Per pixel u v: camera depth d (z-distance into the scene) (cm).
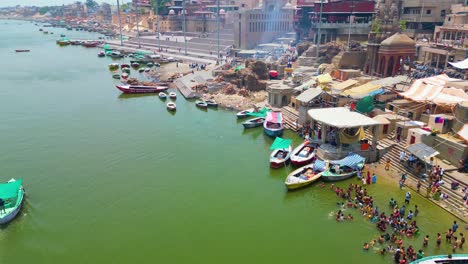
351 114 4547
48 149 5059
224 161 4691
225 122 6169
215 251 3091
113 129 5847
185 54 12656
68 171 4422
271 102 6581
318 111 4684
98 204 3756
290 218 3503
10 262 3008
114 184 4131
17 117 6431
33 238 3266
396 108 4906
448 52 6519
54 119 6344
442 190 3559
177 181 4194
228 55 11612
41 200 3812
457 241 2969
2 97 7769
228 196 3894
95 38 19912
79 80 9519
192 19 16462
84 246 3172
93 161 4688
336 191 3809
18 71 10719
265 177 4281
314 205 3681
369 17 8912
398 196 3681
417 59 7525
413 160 3962
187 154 4900
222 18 14862
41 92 8244
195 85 8019
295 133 5494
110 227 3409
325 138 4688
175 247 3148
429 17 8600
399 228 3191
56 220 3506
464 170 3716
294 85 6538
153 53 13088
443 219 3294
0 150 5012
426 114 4644
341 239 3177
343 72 6525
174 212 3628
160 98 7738
